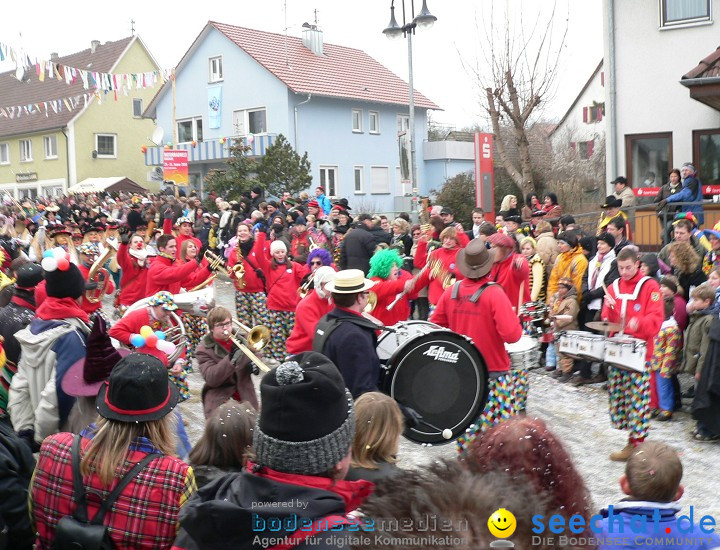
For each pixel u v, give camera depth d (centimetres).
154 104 3575
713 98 1177
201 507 205
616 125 1471
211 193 2572
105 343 365
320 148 3291
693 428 697
